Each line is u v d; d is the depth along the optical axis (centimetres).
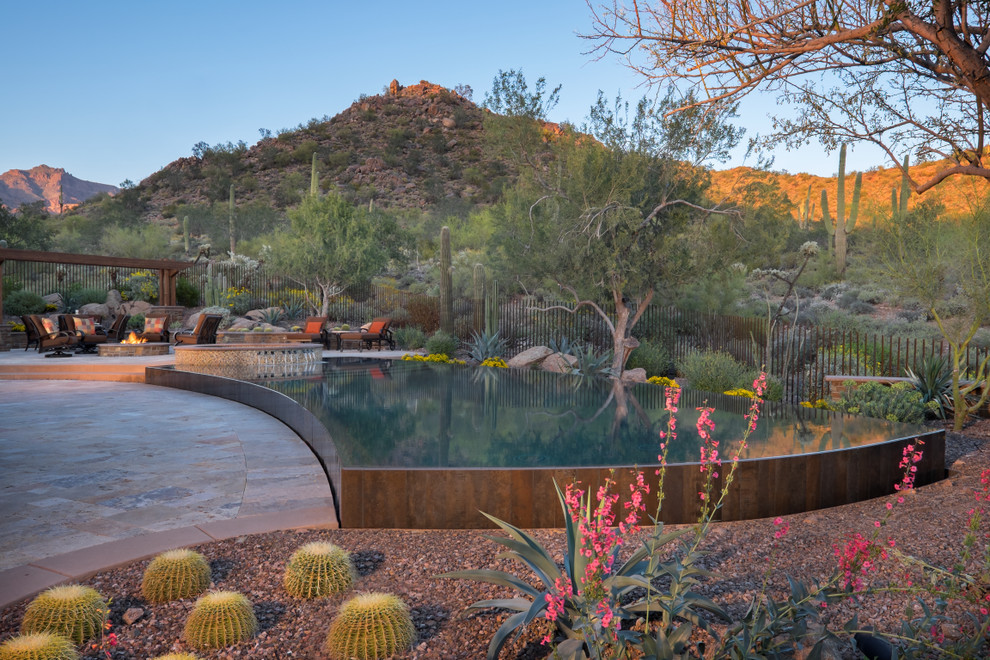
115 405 1036
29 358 1612
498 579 308
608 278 1477
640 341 1673
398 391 1030
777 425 726
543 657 284
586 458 552
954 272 896
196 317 2369
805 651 264
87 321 1830
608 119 1434
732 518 509
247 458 670
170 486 559
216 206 6538
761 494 517
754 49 308
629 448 600
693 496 498
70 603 297
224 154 9638
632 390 1072
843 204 2589
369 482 468
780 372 1369
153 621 317
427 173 9575
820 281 2612
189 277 2795
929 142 405
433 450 582
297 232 2712
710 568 379
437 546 421
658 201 1476
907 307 2061
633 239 1454
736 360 1484
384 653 282
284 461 658
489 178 9038
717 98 327
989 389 857
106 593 343
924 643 242
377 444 605
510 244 1586
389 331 2150
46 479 579
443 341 1839
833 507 550
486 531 462
